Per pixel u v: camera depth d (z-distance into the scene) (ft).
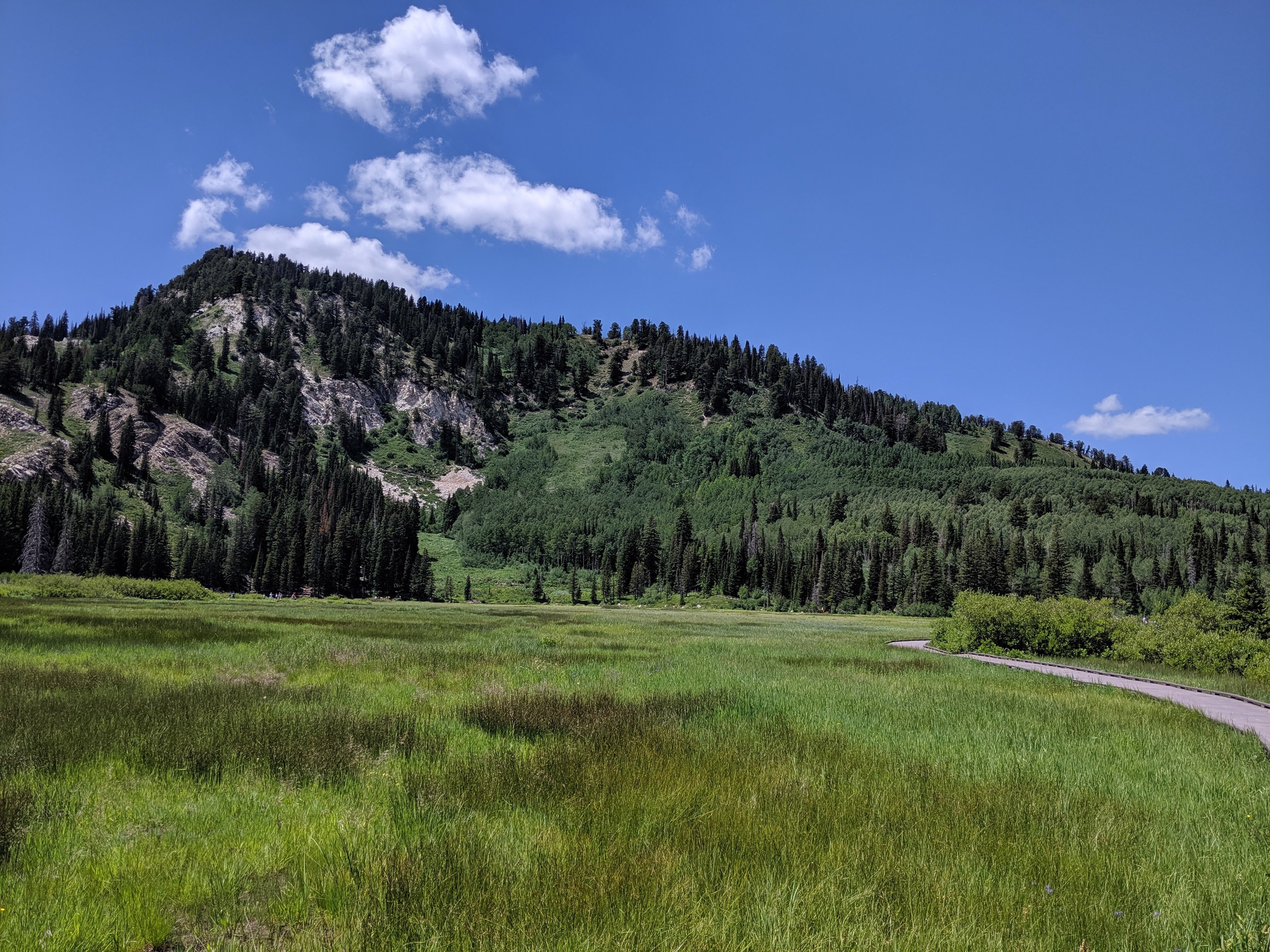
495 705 42.91
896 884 18.57
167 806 23.54
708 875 18.70
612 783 26.73
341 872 18.17
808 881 18.38
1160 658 99.76
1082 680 73.20
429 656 72.49
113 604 157.58
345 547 392.27
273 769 28.37
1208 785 29.96
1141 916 17.24
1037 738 38.68
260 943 15.06
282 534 387.55
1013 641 113.29
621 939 14.93
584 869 18.35
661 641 111.65
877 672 73.56
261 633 89.61
